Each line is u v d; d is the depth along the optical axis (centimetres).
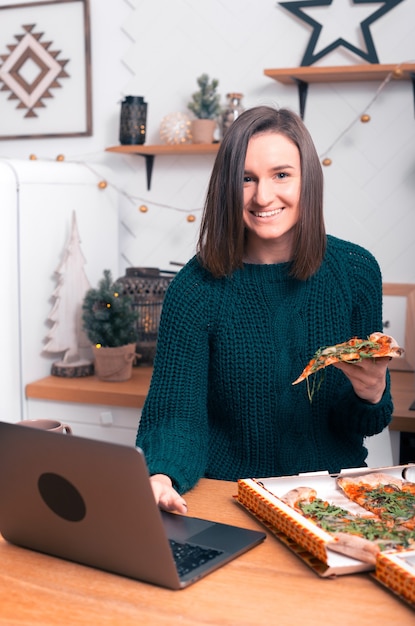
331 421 169
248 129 150
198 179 296
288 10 273
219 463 168
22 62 311
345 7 267
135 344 274
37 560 114
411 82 263
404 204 270
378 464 211
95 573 110
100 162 308
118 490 101
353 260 166
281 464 165
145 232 306
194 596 102
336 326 163
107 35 299
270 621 96
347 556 109
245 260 166
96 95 304
